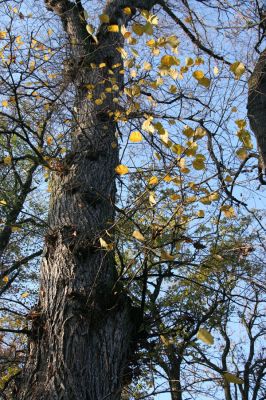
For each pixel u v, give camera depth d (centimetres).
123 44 534
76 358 302
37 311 339
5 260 815
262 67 492
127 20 566
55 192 414
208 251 384
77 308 323
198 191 309
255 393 910
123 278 362
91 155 429
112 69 513
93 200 395
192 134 281
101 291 334
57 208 397
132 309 351
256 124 443
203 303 667
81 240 362
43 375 299
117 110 451
